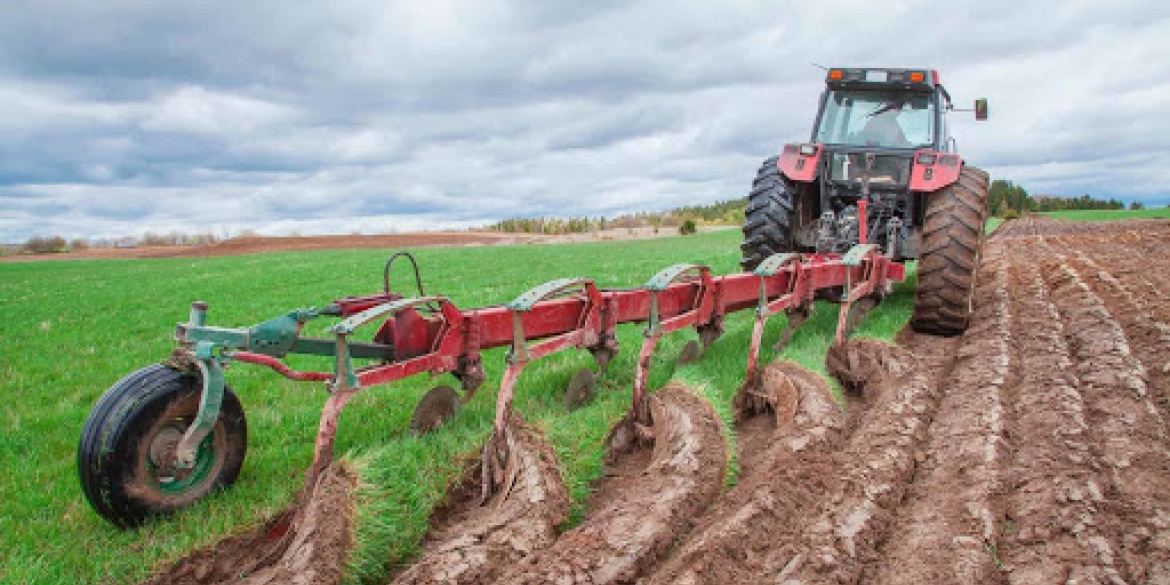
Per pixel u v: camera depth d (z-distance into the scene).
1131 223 35.06
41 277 28.39
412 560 3.63
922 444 4.82
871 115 8.74
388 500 3.70
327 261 30.84
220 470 4.12
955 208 7.69
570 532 3.57
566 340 4.86
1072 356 6.96
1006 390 5.78
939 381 6.27
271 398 6.47
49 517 4.07
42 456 5.13
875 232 8.35
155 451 3.83
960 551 3.42
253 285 19.83
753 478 4.16
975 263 7.79
